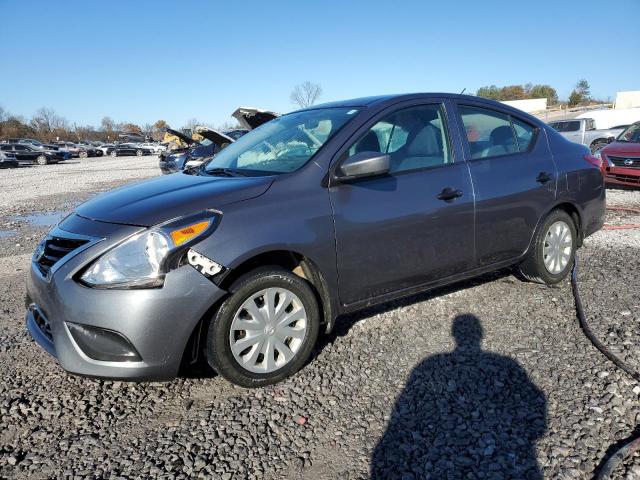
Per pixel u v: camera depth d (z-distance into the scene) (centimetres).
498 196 376
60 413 275
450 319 377
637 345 321
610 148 1007
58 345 263
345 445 241
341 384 294
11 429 261
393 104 352
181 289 256
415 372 304
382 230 320
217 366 277
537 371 298
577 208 436
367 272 319
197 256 261
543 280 425
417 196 336
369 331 363
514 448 232
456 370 304
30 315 311
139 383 304
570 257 439
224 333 274
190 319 260
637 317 363
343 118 343
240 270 284
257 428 256
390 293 336
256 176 316
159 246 255
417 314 389
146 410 276
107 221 275
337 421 259
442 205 346
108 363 256
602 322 358
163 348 256
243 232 273
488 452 230
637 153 948
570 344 329
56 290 262
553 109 6175
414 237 335
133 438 251
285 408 272
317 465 228
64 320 260
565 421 249
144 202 288
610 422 247
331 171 310
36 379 312
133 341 252
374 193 319
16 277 549
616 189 1030
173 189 307
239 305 277
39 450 244
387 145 339
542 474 215
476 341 340
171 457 235
